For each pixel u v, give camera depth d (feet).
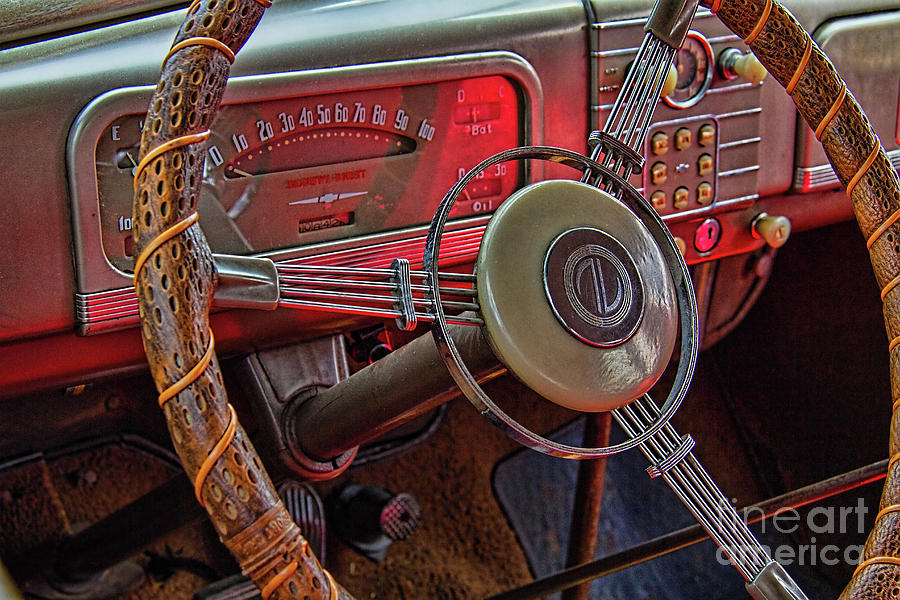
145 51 2.91
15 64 2.81
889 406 4.28
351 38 3.07
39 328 2.88
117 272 2.91
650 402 2.63
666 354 2.58
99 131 2.85
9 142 2.78
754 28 2.79
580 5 3.34
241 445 2.25
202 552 4.18
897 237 2.77
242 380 3.22
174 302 2.26
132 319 2.95
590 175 2.68
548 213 2.54
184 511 3.55
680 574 4.47
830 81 2.81
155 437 4.09
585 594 4.14
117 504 4.08
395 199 3.21
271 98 3.00
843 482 3.13
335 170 3.13
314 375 3.25
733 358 4.70
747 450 4.71
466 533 4.52
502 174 3.34
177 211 2.29
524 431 2.48
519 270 2.50
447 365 2.49
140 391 3.99
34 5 2.88
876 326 4.28
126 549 3.76
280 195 3.08
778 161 3.74
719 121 3.59
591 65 3.36
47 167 2.82
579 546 4.30
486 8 3.24
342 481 4.41
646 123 2.75
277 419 3.18
